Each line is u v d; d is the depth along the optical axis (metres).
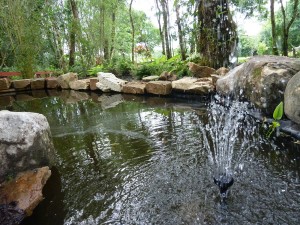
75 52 11.86
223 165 2.11
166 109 4.36
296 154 2.21
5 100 6.83
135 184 1.93
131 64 9.79
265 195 1.67
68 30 10.88
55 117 4.49
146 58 12.22
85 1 11.98
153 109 4.45
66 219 1.58
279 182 1.80
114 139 3.02
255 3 6.68
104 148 2.75
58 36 10.85
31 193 1.77
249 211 1.52
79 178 2.10
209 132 2.96
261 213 1.50
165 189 1.83
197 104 4.58
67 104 5.73
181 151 2.48
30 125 2.09
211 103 4.56
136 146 2.72
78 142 3.02
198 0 5.94
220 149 2.45
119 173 2.13
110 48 15.02
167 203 1.66
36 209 1.70
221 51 5.88
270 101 2.97
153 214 1.56
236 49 5.97
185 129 3.16
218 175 1.93
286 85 2.81
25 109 5.41
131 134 3.16
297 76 2.56
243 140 2.62
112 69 9.95
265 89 2.99
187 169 2.10
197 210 1.57
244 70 3.66
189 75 6.02
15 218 1.57
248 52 14.28
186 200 1.68
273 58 3.53
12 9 8.78
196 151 2.45
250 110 3.43
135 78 8.43
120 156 2.49
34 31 9.46
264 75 3.04
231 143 2.57
